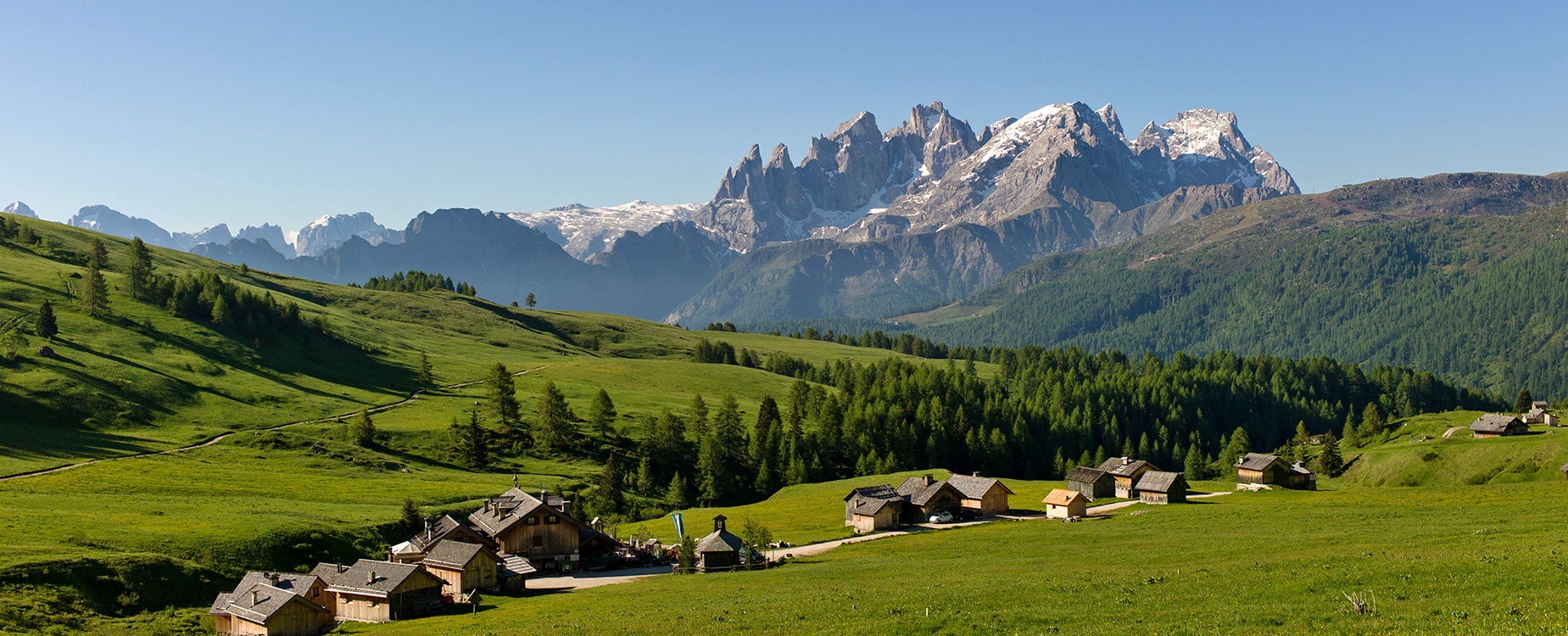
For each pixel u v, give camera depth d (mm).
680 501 177625
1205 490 154875
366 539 113125
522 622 67062
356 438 182000
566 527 107625
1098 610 50250
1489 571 49844
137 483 133250
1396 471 183250
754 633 51906
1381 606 44469
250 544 101812
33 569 81312
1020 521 122312
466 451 180625
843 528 127625
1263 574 56969
